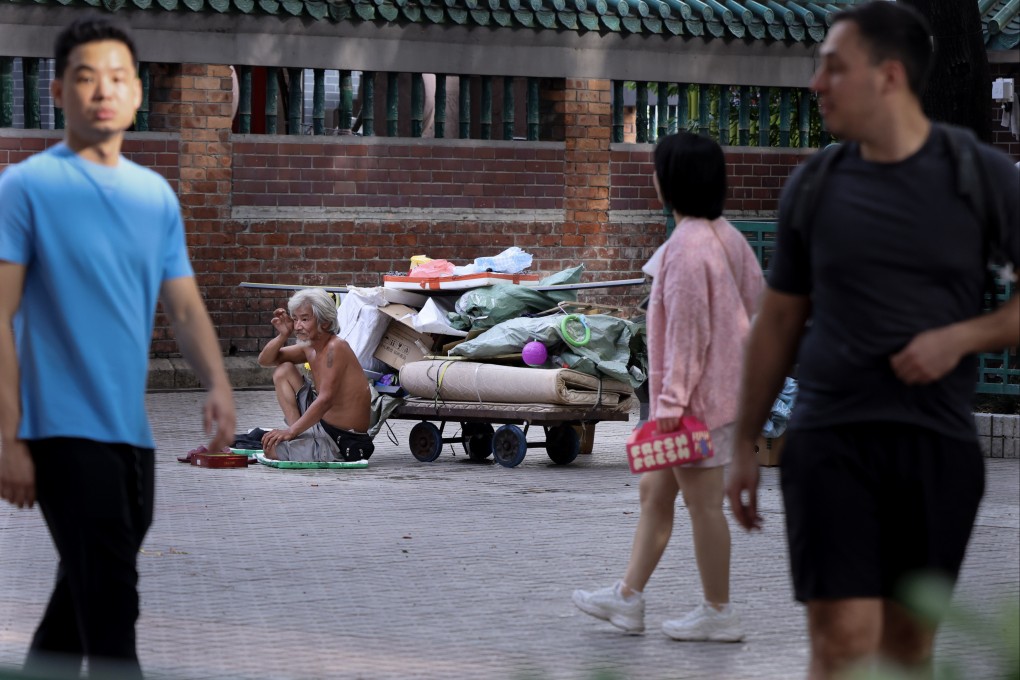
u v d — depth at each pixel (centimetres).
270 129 3881
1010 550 1838
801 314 912
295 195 3894
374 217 3975
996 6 4356
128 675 896
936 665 370
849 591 849
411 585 1631
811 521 860
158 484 2336
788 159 4419
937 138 843
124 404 977
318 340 2569
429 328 2658
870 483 853
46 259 961
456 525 2005
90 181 974
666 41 4238
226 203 3828
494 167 4103
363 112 3978
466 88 4062
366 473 2512
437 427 2845
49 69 4525
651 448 1346
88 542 966
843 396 852
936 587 378
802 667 1307
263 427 3148
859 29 830
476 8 3988
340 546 1848
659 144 1380
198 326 1038
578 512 2122
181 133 3775
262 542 1869
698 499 1384
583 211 4206
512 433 2581
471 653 1342
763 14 4275
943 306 835
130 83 984
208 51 3772
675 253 1354
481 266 2805
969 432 851
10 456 955
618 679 405
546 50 4119
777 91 4478
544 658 1327
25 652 1284
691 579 1678
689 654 1352
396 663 1298
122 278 976
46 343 966
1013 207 830
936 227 827
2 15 3566
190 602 1536
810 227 866
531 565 1745
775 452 2536
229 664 1285
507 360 2616
